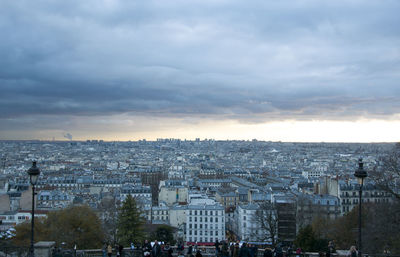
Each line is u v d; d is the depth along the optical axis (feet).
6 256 449.06
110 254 483.10
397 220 631.56
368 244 631.97
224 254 486.38
